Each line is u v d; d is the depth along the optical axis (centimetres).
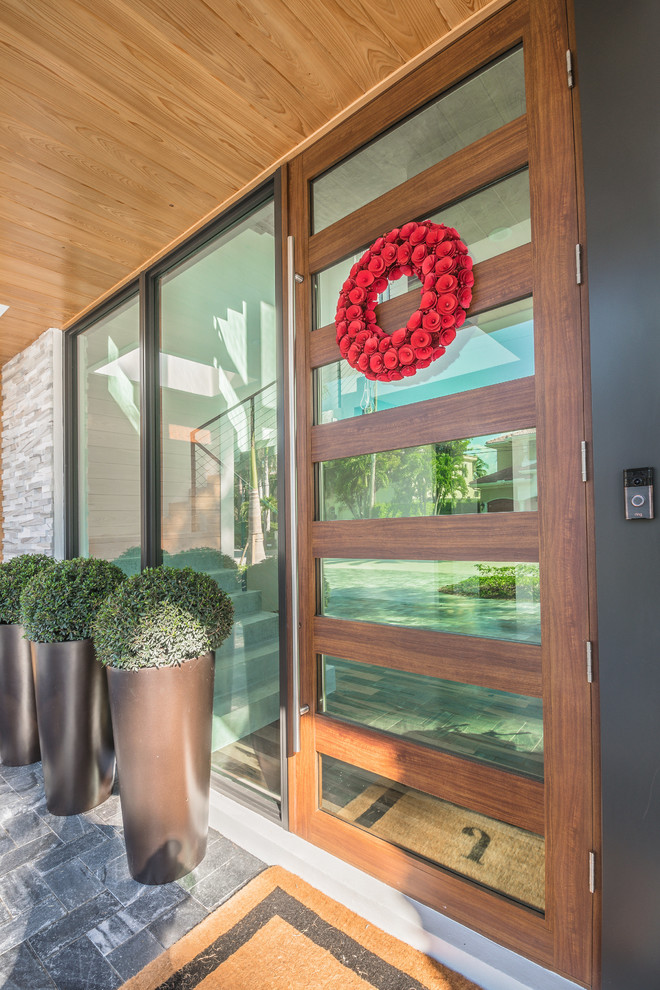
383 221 158
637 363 106
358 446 163
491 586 133
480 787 133
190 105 160
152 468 260
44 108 159
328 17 130
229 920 142
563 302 120
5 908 150
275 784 192
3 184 198
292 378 181
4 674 249
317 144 176
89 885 159
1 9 127
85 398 324
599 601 111
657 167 104
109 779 214
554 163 121
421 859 144
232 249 219
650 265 105
